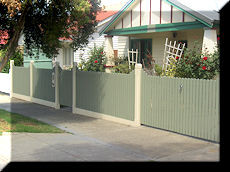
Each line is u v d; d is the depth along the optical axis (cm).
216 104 693
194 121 742
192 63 988
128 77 928
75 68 1171
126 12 1390
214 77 952
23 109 1281
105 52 1512
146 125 909
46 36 1125
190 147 676
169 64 1155
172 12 1205
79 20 1155
